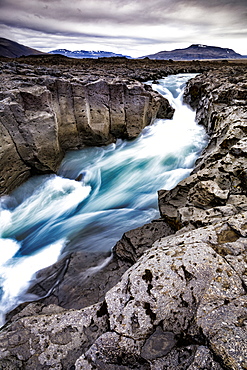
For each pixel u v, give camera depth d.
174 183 10.83
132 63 39.22
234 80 16.56
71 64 29.97
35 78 12.03
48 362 3.19
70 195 11.69
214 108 13.64
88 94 12.95
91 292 5.76
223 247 3.91
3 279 6.83
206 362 2.51
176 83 24.83
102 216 9.64
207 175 7.46
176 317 3.09
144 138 15.34
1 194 9.96
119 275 6.19
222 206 5.71
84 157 13.98
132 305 3.37
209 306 3.05
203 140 14.30
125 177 12.34
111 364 2.90
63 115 12.60
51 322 3.72
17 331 3.62
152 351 2.86
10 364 3.20
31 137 10.62
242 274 3.40
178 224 6.64
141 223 8.77
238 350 2.50
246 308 2.94
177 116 19.06
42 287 6.23
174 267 3.67
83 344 3.33
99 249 7.56
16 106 9.92
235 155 7.39
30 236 9.03
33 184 11.77
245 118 9.47
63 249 7.92
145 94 14.26
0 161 9.57
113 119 14.10
